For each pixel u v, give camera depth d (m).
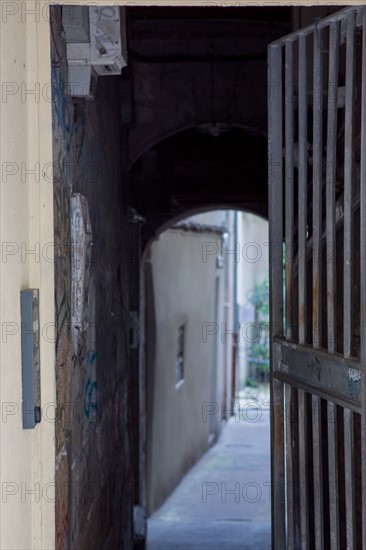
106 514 5.54
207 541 8.99
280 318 3.85
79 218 4.00
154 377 10.14
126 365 7.23
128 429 7.36
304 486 3.59
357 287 3.70
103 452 5.38
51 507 3.06
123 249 7.06
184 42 7.64
